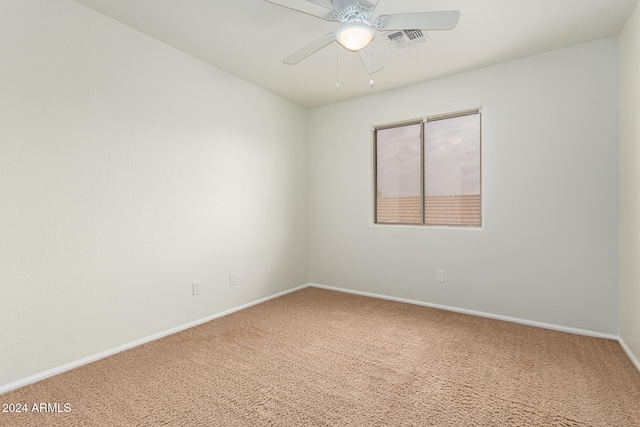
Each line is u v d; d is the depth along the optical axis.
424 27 1.89
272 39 2.58
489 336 2.61
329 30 2.44
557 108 2.71
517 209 2.90
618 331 2.50
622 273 2.40
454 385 1.89
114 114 2.32
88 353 2.19
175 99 2.73
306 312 3.24
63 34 2.05
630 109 2.20
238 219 3.32
